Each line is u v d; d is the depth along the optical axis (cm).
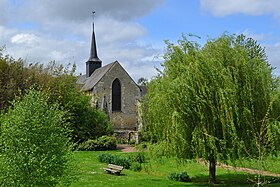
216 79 1609
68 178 1164
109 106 5466
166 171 2162
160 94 1636
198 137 1570
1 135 1071
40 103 1134
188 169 2239
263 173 2009
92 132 3806
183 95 1587
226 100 1580
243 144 1553
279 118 1680
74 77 3803
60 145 1127
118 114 5503
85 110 3847
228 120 1577
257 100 1661
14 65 3369
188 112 1585
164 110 1625
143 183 1789
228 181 1853
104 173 2086
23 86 3303
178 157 1611
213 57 1659
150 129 1731
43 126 1091
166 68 1705
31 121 1074
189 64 1628
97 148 3503
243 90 1634
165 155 1647
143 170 2228
